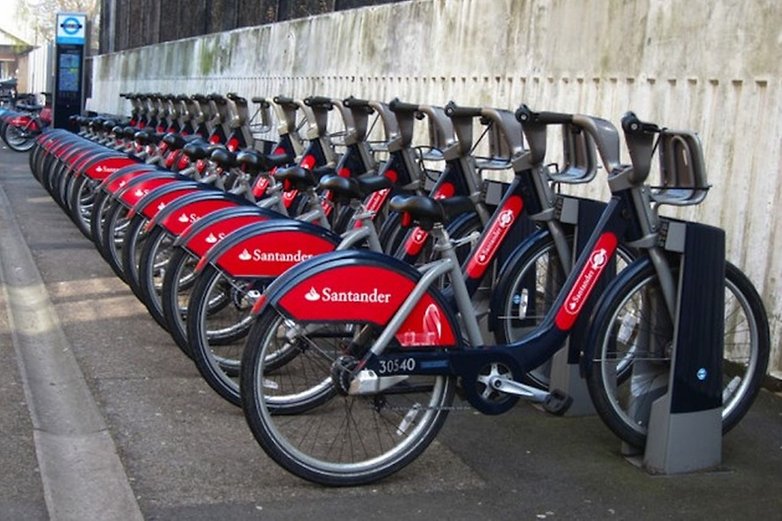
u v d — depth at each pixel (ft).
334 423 15.26
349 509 12.57
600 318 13.89
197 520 12.16
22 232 33.96
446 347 13.37
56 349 20.26
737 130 18.81
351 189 15.12
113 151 30.19
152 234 18.76
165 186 20.29
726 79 19.13
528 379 16.53
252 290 15.80
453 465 14.05
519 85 26.50
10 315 22.65
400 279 13.11
